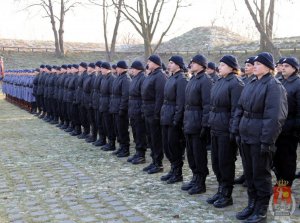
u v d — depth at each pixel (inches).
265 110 185.3
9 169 319.6
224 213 213.0
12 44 2006.6
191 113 241.6
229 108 216.1
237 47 1521.9
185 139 265.0
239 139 201.8
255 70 191.8
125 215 213.9
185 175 291.4
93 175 297.0
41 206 231.5
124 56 1775.3
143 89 298.2
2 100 973.2
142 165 325.4
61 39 1753.2
